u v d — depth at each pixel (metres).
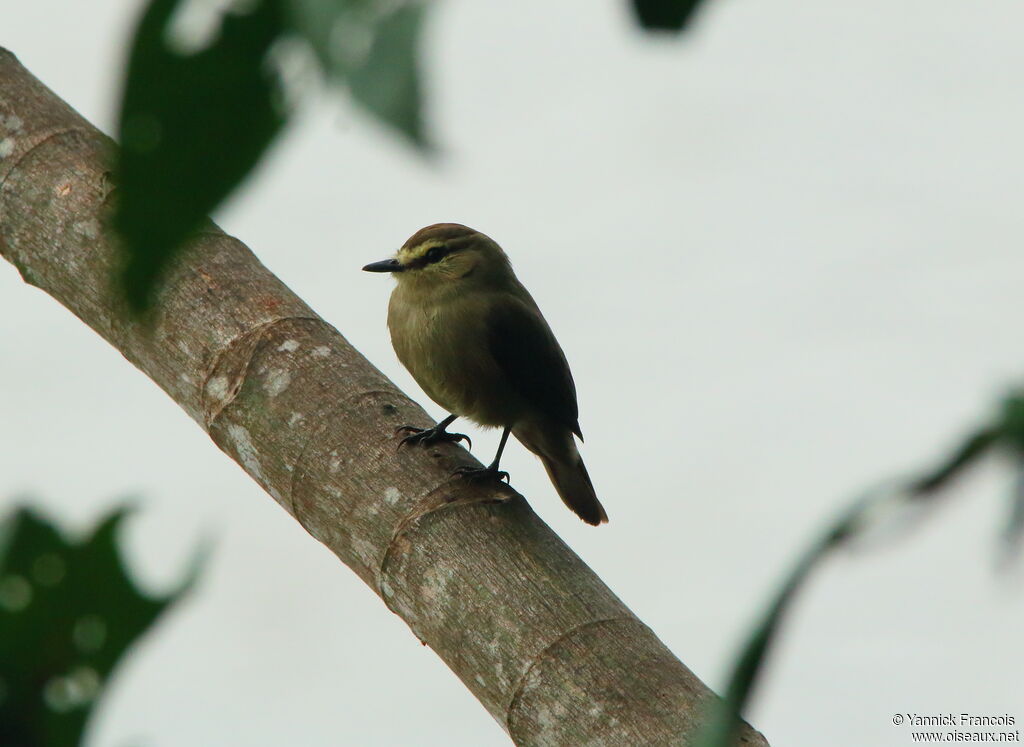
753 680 2.05
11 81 10.51
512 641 7.34
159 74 2.12
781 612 2.04
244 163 2.13
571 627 7.30
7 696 3.50
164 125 2.13
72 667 3.51
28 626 3.49
